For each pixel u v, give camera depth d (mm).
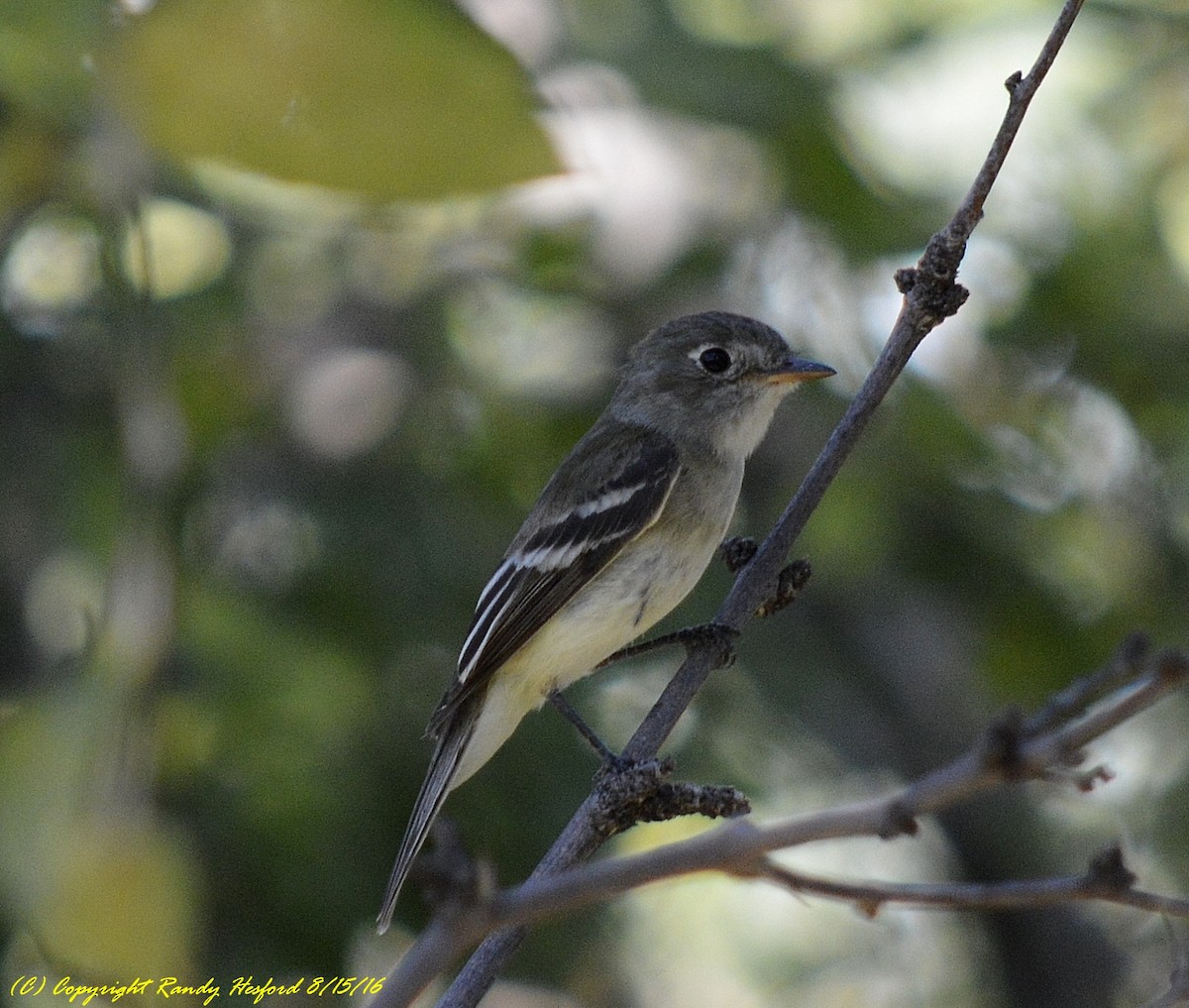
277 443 12531
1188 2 13109
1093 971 15234
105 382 11930
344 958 10219
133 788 2709
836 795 14523
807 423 13266
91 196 3213
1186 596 13633
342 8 2793
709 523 9461
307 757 10188
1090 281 13406
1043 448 13695
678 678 7133
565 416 13195
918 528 13789
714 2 12523
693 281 12359
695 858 3158
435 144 2830
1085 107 13023
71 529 10328
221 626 10234
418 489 12492
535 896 3119
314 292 13297
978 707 15055
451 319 13242
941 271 6934
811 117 10516
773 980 15492
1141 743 14867
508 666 9117
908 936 16047
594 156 9062
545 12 7766
